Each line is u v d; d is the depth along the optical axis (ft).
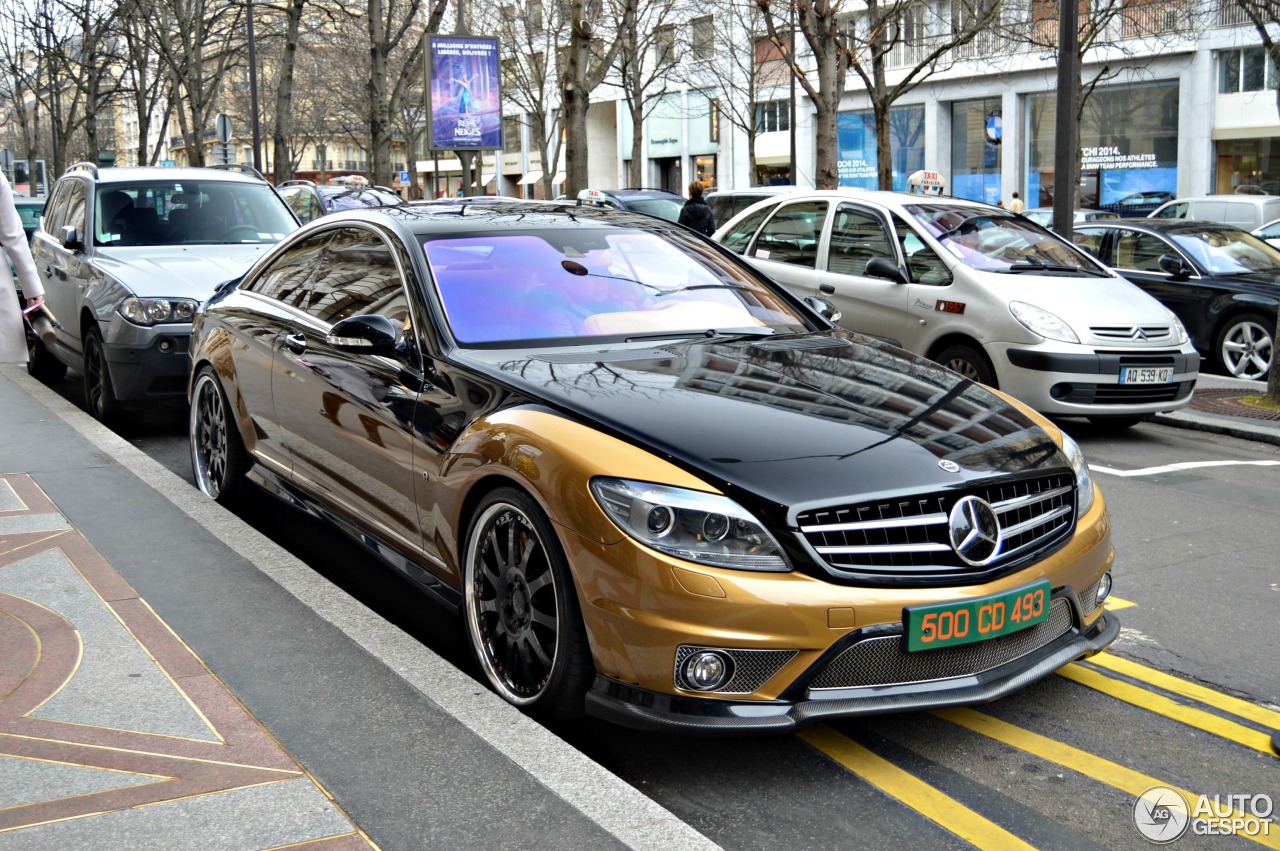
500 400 12.96
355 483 15.70
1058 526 12.44
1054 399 27.76
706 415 12.09
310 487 17.17
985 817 10.69
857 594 10.79
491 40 87.35
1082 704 13.20
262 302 19.13
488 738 10.95
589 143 193.06
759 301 16.92
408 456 14.16
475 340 14.47
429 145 87.20
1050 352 27.50
